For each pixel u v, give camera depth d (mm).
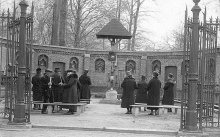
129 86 15805
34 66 28828
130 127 11406
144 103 17766
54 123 11750
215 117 14969
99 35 22781
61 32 32812
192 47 10164
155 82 15727
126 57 32594
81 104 14625
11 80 10805
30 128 10531
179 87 29812
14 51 11391
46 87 15008
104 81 32562
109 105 21297
